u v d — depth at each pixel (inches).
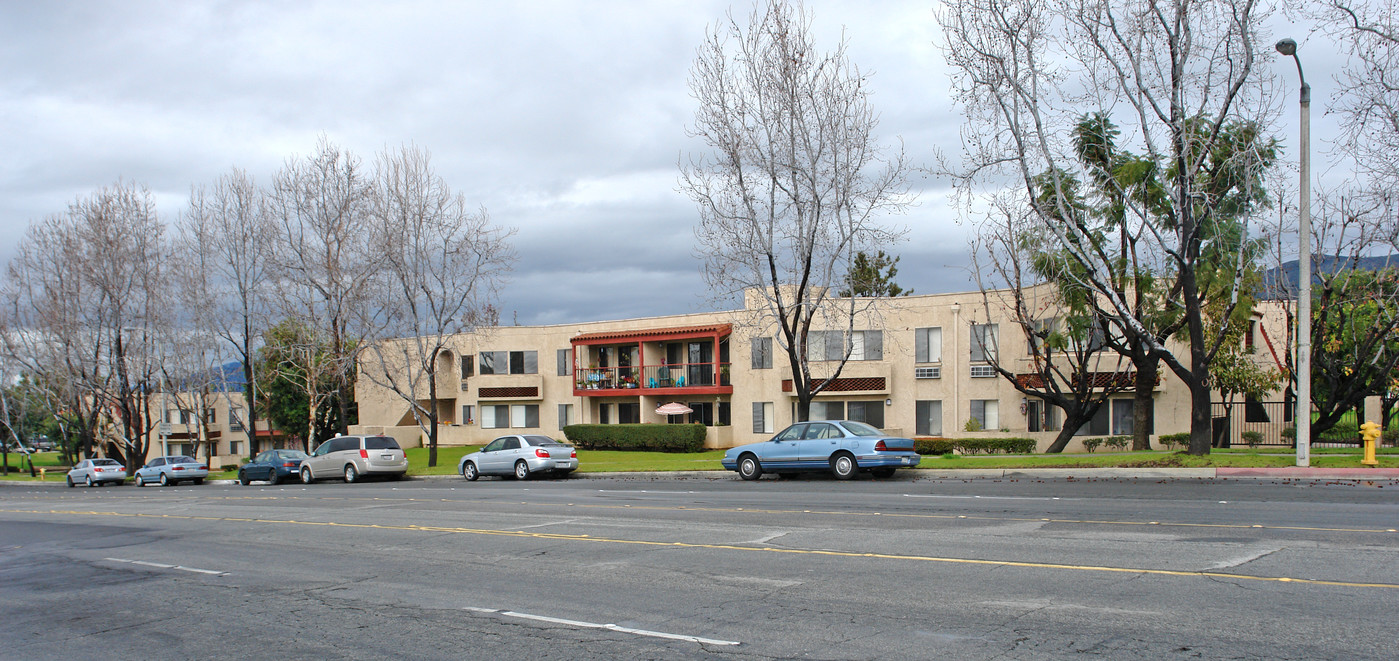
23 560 531.8
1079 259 945.5
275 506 834.2
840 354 1569.9
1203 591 310.2
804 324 1129.4
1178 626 266.2
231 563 481.7
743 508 641.6
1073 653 244.2
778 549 444.1
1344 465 786.8
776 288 1118.4
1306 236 780.0
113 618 351.6
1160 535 436.5
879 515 561.9
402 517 676.1
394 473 1331.2
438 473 1369.3
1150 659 236.2
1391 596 295.1
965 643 258.5
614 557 442.9
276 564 470.6
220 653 289.9
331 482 1327.5
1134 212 933.8
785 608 314.2
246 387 1769.2
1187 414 1328.7
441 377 2098.9
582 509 684.1
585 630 295.0
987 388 1461.6
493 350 1991.9
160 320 1850.4
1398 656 232.4
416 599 360.2
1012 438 1299.2
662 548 464.8
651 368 1804.9
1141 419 1156.5
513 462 1194.0
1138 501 597.6
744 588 352.5
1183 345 1275.8
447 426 2068.2
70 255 1843.0
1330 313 1165.7
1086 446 1261.1
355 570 439.2
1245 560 362.3
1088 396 1203.2
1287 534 425.4
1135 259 1039.6
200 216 1740.9
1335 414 1095.6
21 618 359.6
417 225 1481.3
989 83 903.1
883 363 1535.4
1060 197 887.7
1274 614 275.9
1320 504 549.0
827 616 299.3
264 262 1654.8
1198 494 635.5
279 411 2299.5
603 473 1181.7
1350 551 375.6
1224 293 1047.6
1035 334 1204.5
